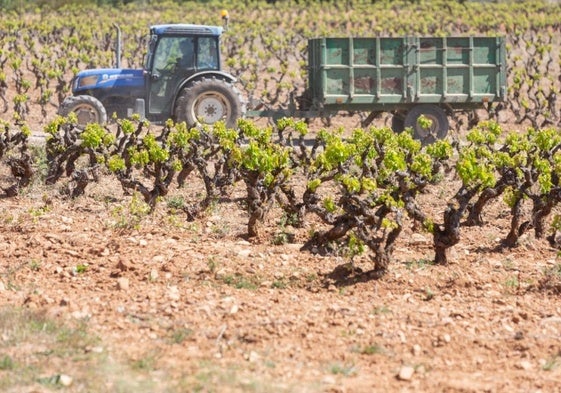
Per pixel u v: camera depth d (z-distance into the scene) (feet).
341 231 106.73
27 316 85.20
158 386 70.54
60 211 138.92
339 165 128.57
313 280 101.76
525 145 145.89
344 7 496.64
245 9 489.26
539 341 83.61
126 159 153.69
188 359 77.10
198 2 536.01
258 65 357.20
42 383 70.64
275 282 100.42
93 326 84.53
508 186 126.52
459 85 222.69
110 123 222.89
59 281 100.48
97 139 151.12
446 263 109.60
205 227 130.41
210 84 213.46
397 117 234.17
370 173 137.69
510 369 77.61
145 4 517.14
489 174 108.27
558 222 112.98
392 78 220.23
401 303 93.97
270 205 123.44
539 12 494.59
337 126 260.01
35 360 75.41
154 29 217.77
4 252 111.65
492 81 223.92
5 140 163.43
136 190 138.82
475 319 89.04
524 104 260.62
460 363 78.59
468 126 253.03
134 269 103.96
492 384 73.61
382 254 101.86
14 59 297.74
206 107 214.28
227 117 215.10
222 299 93.09
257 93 311.68
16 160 153.89
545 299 97.71
